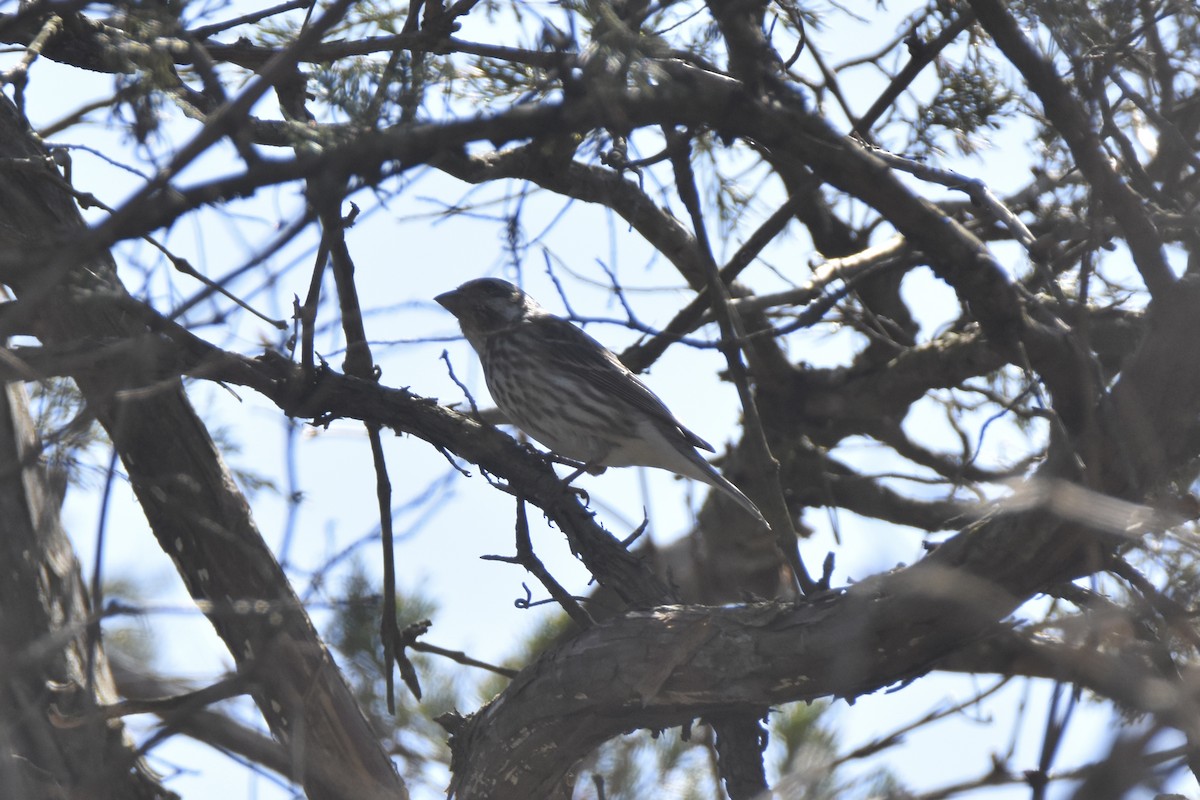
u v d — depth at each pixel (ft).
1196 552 21.42
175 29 25.57
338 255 32.65
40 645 20.26
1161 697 16.20
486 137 23.07
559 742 29.40
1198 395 22.93
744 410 35.35
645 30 27.37
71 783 25.73
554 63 26.99
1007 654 26.35
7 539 28.84
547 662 29.01
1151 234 24.39
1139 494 23.48
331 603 21.66
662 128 31.50
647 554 34.96
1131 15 28.68
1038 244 30.66
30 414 30.30
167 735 21.11
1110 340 38.45
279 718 31.07
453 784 31.48
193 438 32.24
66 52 32.76
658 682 27.17
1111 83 30.50
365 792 28.58
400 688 40.73
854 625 24.93
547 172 34.73
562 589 32.65
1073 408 28.25
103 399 20.90
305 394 33.17
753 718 30.91
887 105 36.45
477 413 32.53
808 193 39.91
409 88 25.53
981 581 23.67
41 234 29.68
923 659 25.40
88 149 26.45
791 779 20.06
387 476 34.53
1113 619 19.13
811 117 27.20
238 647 31.24
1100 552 22.77
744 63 26.35
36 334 28.63
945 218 28.07
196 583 31.94
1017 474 36.19
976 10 26.48
